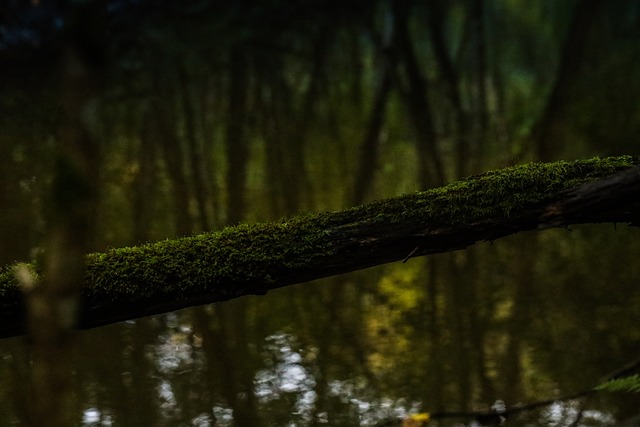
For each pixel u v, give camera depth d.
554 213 2.24
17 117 8.91
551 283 5.31
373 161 8.08
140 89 10.17
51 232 1.00
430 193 2.34
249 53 11.86
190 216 6.46
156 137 8.52
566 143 8.48
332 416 3.94
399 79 11.05
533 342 4.62
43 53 11.01
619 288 5.20
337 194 7.18
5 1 11.30
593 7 14.51
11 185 6.75
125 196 6.80
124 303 2.30
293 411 3.99
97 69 1.02
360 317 4.98
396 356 4.53
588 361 4.39
